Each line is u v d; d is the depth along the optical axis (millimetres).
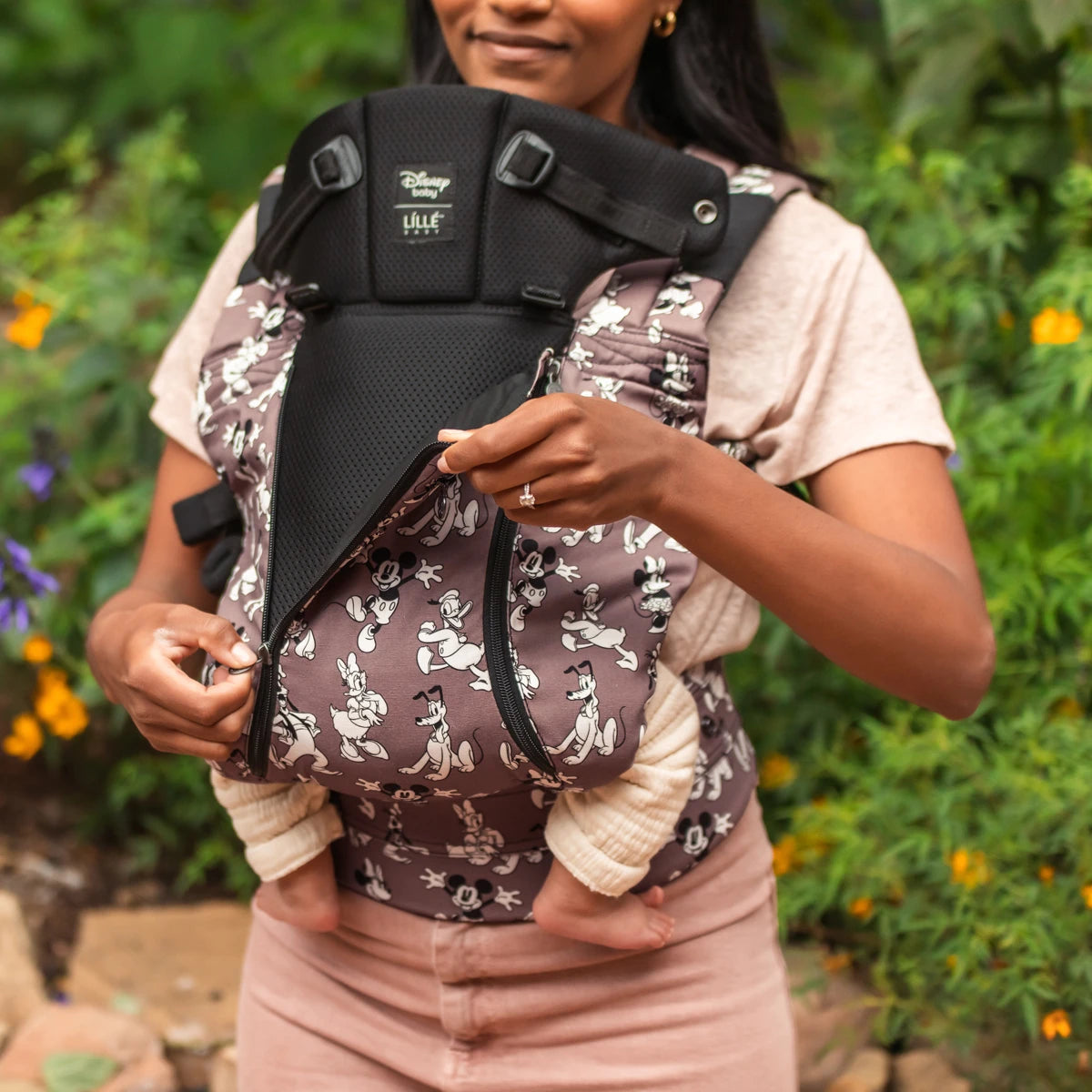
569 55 1226
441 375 1093
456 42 1267
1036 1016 1782
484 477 957
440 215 1113
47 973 2420
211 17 5156
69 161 3158
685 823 1223
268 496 1139
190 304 2609
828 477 1203
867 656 1107
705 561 1069
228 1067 2104
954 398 2219
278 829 1233
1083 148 2529
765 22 4242
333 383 1112
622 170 1123
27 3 5391
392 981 1287
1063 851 1917
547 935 1228
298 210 1181
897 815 2029
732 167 1332
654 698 1143
